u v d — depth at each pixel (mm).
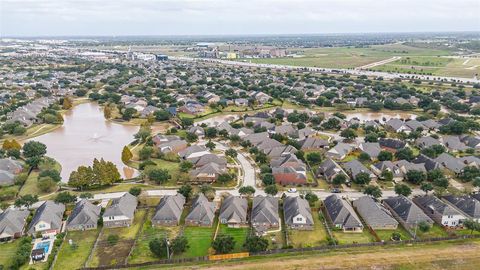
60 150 186500
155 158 169125
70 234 108500
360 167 147500
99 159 172500
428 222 109938
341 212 111688
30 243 102000
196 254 97812
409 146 180500
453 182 142250
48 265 92812
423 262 92375
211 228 111062
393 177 144375
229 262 93938
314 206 123000
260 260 94438
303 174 141875
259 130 198500
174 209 115250
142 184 142500
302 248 98062
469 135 191125
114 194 134125
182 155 168500
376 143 177000
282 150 168625
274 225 110438
